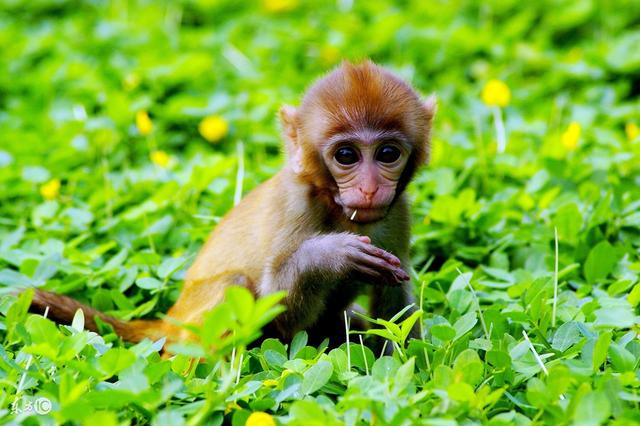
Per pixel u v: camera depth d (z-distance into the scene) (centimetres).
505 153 1491
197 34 2086
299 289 1015
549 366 882
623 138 1600
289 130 1073
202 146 1656
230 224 1112
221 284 1070
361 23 2144
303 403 766
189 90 1827
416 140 1036
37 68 1989
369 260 971
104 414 726
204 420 805
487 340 939
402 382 810
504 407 841
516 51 1966
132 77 1814
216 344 750
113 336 1024
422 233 1276
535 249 1209
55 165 1552
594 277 1143
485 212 1276
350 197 994
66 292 1160
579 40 2119
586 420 742
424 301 1119
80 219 1309
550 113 1741
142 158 1625
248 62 1959
